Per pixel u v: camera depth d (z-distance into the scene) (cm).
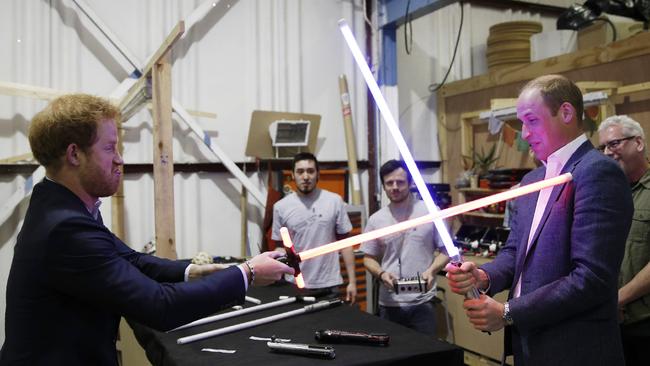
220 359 137
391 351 140
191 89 359
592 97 287
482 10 475
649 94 303
